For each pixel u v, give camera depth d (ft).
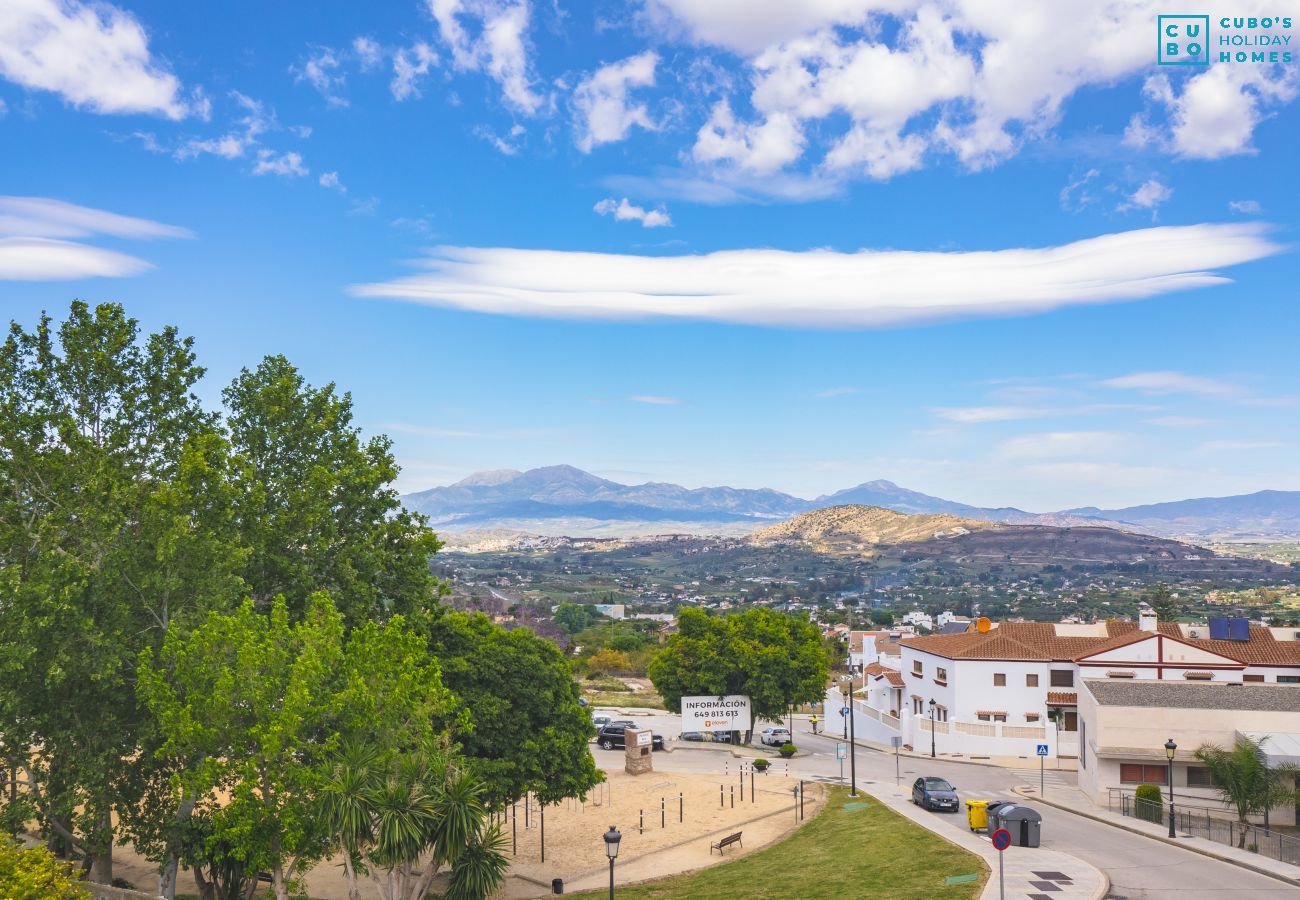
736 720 257.34
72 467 124.47
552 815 180.75
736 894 121.90
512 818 178.50
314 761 103.96
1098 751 173.78
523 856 152.35
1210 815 163.22
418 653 110.83
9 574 110.83
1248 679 232.53
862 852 136.26
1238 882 114.32
